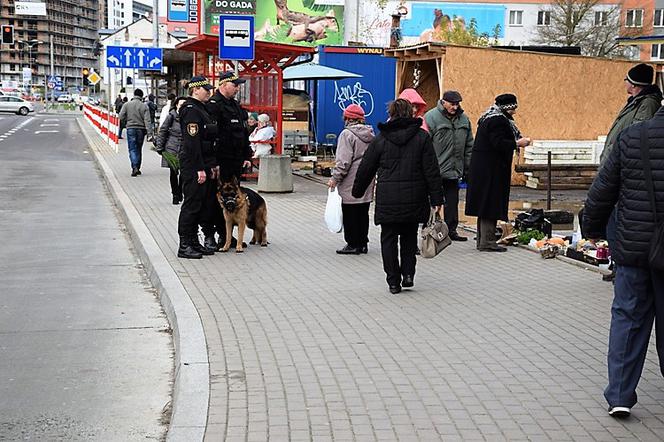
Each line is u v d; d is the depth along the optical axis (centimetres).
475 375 575
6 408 548
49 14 15362
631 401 493
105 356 664
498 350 635
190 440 455
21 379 607
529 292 835
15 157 2691
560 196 1736
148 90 6278
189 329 684
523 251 1073
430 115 1119
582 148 1909
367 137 1032
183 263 979
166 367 639
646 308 493
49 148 3142
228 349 634
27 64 15138
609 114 1995
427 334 680
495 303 788
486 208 1049
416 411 505
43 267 1017
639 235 477
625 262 484
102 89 10275
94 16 17538
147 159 2569
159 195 1659
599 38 4503
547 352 630
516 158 1933
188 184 999
